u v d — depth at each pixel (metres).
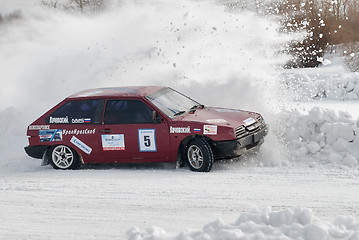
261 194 10.65
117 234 8.45
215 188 11.34
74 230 8.84
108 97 14.42
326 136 13.97
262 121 14.27
